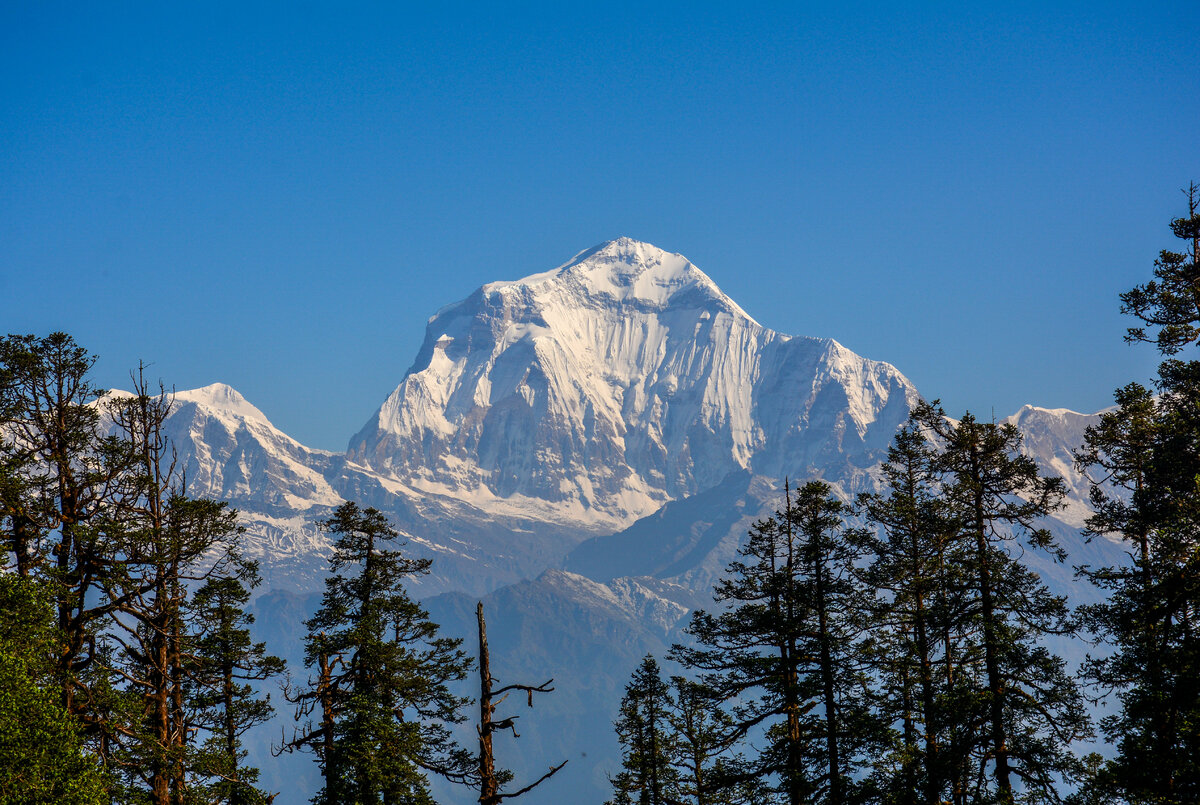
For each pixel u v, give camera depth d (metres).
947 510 97.44
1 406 100.12
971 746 92.56
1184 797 75.81
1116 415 98.88
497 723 71.81
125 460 99.75
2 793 74.81
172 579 98.75
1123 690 90.75
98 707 92.31
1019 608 93.81
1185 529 82.38
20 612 85.44
